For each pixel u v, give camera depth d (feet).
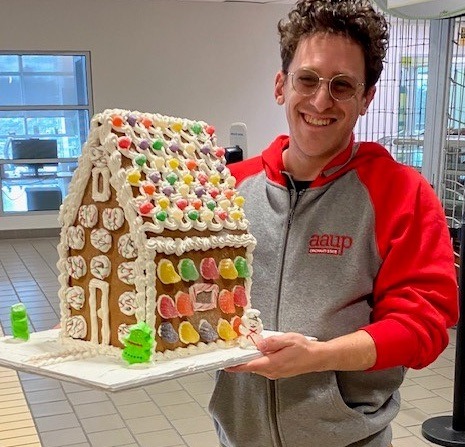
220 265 3.90
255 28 25.00
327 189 3.98
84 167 3.73
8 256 20.11
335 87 3.66
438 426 8.87
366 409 3.94
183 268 3.64
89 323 3.69
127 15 23.35
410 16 6.01
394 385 4.08
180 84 24.54
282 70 3.99
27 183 23.75
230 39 24.81
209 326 3.73
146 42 23.77
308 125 3.78
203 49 24.57
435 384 10.45
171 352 3.49
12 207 23.68
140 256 3.45
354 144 4.16
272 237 4.10
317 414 3.88
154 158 3.82
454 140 10.52
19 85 22.95
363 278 3.79
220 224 3.93
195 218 3.75
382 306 3.70
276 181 4.22
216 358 3.44
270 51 25.38
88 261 3.71
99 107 23.68
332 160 3.97
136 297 3.45
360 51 3.68
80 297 3.72
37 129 23.52
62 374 3.19
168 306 3.52
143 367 3.26
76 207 3.79
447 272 3.62
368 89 3.92
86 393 9.97
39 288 15.97
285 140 4.45
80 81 23.63
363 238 3.78
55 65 23.20
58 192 23.98
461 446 8.41
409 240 3.67
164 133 4.12
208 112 25.13
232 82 25.17
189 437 8.67
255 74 25.40
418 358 3.54
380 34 3.76
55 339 3.91
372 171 3.91
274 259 4.07
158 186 3.74
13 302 14.70
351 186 3.92
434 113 10.62
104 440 8.58
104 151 3.65
